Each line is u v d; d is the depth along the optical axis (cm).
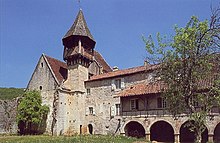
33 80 4291
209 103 1778
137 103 3409
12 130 4138
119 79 3869
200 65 1773
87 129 4019
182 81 1822
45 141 2580
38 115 3875
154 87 3241
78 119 3981
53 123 3869
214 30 1767
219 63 1769
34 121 3812
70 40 4278
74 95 4078
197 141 1745
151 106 3247
